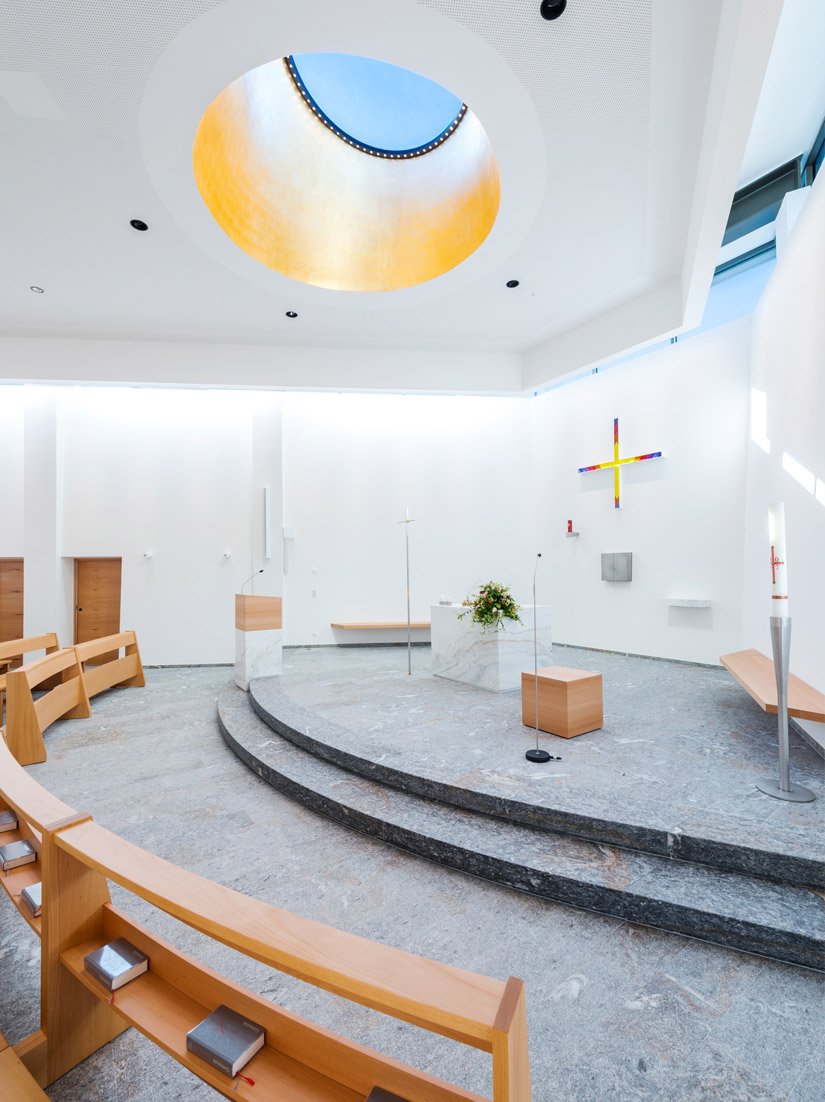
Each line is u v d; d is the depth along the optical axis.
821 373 3.72
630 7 3.02
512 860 2.47
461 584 8.52
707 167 3.71
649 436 6.93
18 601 7.86
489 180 5.14
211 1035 1.23
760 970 1.95
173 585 7.89
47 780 3.83
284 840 2.96
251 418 8.18
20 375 6.84
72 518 7.70
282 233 5.78
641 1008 1.79
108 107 3.59
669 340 6.72
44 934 1.60
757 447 5.47
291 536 8.05
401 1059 1.64
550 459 8.27
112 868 1.43
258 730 4.52
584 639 7.71
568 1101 1.48
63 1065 1.62
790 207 4.76
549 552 8.25
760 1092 1.50
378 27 3.15
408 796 3.19
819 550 3.72
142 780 3.82
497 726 4.14
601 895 2.27
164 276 5.56
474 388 7.65
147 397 7.95
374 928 2.21
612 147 4.02
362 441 8.49
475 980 1.01
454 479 8.59
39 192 4.34
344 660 7.18
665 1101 1.47
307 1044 1.19
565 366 7.04
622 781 3.03
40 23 3.05
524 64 3.38
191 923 1.23
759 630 5.31
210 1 2.96
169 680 7.02
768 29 2.61
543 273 5.64
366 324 6.76
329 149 5.85
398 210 6.22
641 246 5.21
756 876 2.26
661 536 6.77
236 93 4.86
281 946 1.12
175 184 4.32
